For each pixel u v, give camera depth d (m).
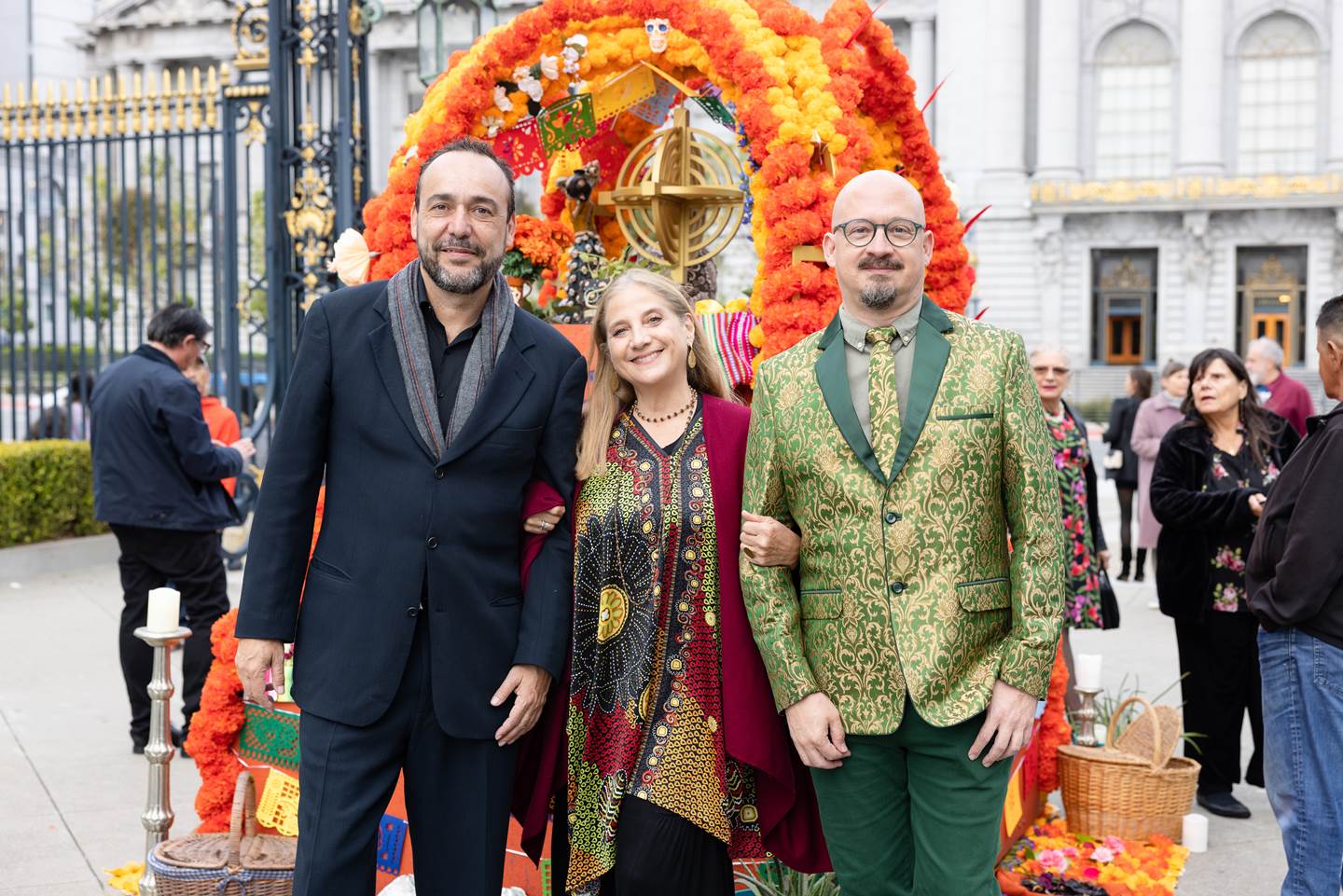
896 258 2.76
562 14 4.06
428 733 2.82
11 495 9.92
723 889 2.97
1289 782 3.29
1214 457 4.84
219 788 3.99
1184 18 44.44
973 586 2.74
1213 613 4.86
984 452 2.75
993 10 45.88
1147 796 4.41
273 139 9.64
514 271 4.58
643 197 4.46
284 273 9.84
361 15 9.41
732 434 3.02
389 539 2.79
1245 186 43.09
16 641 7.77
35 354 23.58
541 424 2.91
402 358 2.83
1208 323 44.19
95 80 10.70
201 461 5.53
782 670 2.81
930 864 2.75
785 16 3.98
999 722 2.68
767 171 3.74
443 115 4.14
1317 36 44.16
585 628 2.97
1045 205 44.66
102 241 25.88
